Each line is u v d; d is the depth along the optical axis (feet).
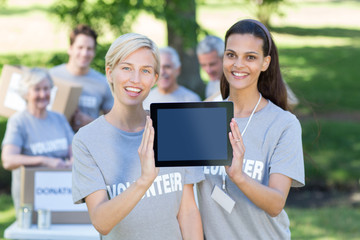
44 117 14.67
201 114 7.62
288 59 55.47
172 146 7.59
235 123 7.57
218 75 16.87
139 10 24.12
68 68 17.15
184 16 25.61
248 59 8.33
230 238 8.45
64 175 12.66
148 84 7.93
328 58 56.75
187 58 32.42
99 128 8.07
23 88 14.35
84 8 25.14
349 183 25.30
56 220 12.55
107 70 8.11
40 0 82.53
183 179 8.21
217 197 8.38
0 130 30.76
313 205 22.86
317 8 94.12
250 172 8.39
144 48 7.86
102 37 24.50
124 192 7.34
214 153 7.64
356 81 48.26
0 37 57.82
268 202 7.90
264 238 8.43
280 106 9.07
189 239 8.22
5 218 20.29
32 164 13.99
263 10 32.19
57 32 26.50
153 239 7.96
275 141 8.40
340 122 35.35
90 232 11.89
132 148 8.03
